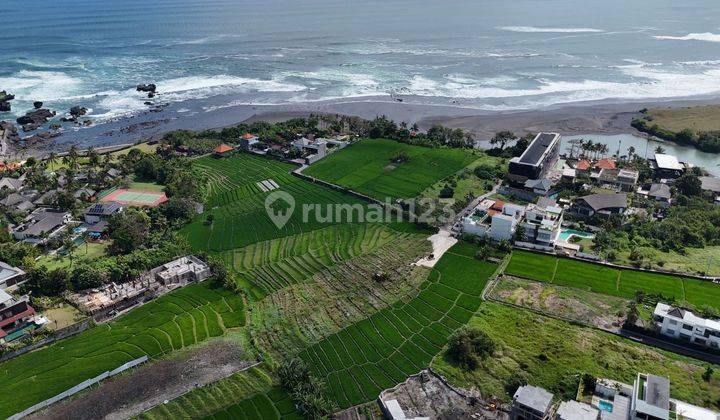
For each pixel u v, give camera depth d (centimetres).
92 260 12756
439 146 19675
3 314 10312
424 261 12606
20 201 15825
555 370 9119
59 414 8488
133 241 13225
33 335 10206
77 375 9262
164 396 8869
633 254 12244
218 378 9256
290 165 18712
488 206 14425
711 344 9431
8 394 8850
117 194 16525
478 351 9569
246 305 11325
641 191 15688
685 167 17162
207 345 10069
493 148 19512
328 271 12425
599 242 12862
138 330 10475
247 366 9550
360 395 8869
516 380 8744
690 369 9056
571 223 13975
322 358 9700
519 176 16150
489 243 13150
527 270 12088
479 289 11512
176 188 16550
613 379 8844
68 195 15550
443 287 11612
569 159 18175
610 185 15862
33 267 12256
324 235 14125
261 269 12650
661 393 7819
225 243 13950
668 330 9719
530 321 10388
